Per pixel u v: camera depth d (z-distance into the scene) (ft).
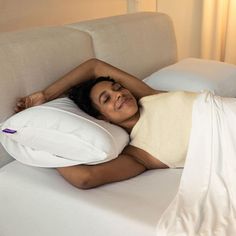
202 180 4.56
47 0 7.23
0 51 4.88
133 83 5.89
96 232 4.11
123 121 5.23
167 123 5.13
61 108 4.87
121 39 6.84
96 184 4.46
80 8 8.01
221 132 4.65
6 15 6.55
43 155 4.69
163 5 10.58
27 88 5.16
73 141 4.46
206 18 10.90
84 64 5.68
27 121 4.63
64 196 4.29
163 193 4.44
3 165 5.07
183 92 5.28
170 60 8.22
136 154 5.13
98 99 5.16
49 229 4.52
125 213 3.96
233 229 3.73
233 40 11.06
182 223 3.75
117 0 9.05
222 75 7.12
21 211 4.67
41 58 5.33
